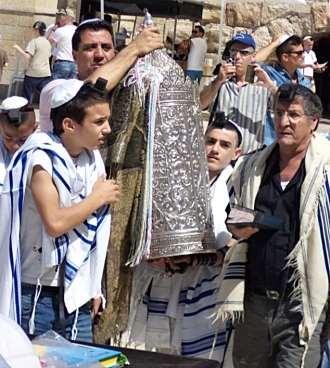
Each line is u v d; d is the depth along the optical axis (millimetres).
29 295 4320
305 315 4641
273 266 4730
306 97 4664
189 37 18094
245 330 4926
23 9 20078
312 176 4629
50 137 4305
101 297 4574
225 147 5137
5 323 2943
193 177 4812
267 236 4750
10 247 4195
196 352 5121
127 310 4961
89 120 4266
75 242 4324
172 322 5164
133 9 17594
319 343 4793
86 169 4359
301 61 7598
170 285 5152
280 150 4781
